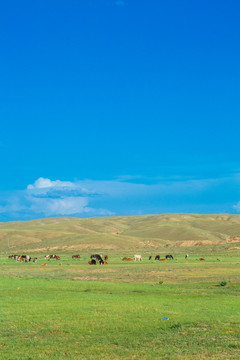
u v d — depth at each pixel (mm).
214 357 14711
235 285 38219
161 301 27719
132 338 17547
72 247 139125
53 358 14719
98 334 18375
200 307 25047
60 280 44438
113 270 59188
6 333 18641
